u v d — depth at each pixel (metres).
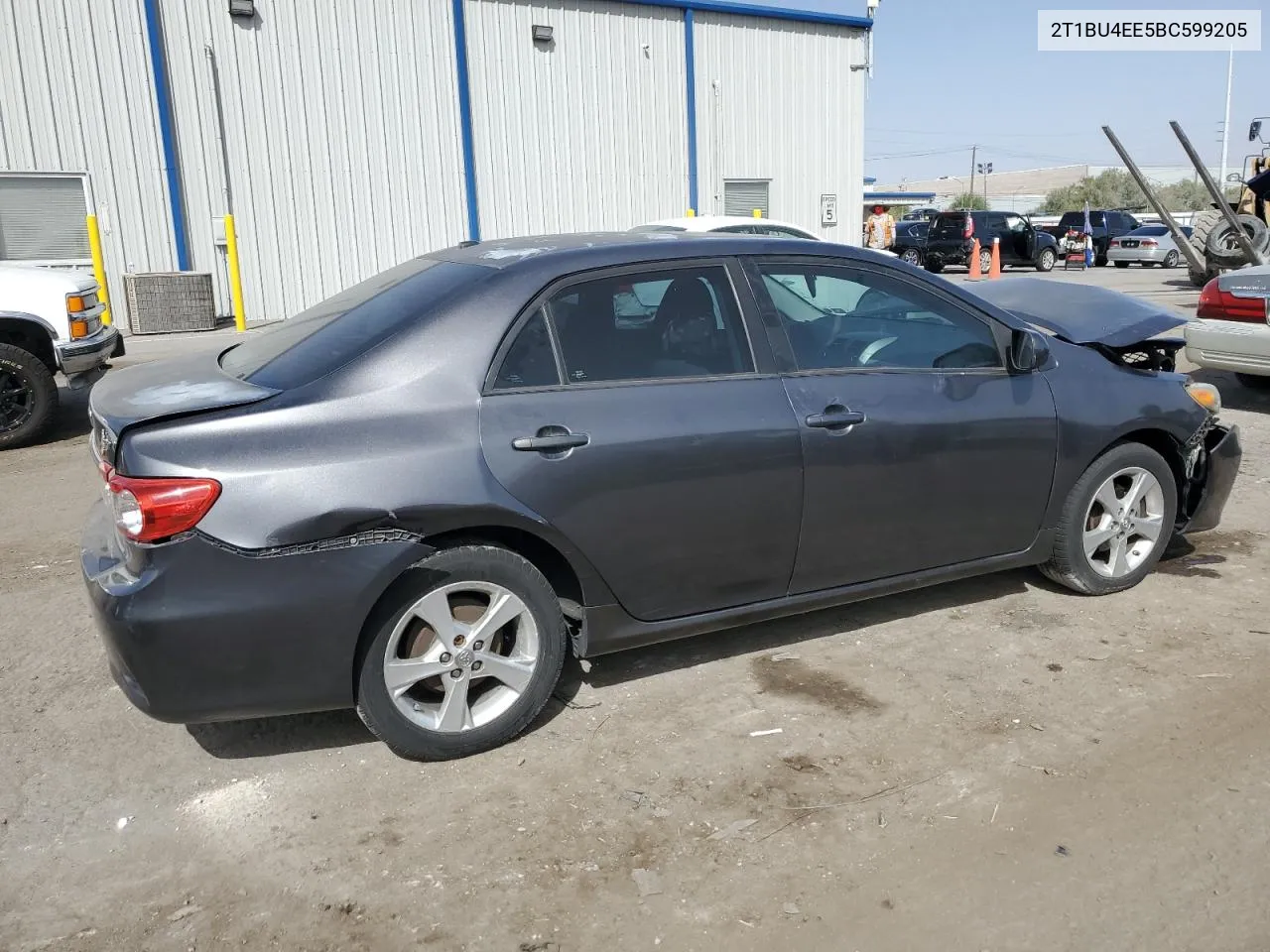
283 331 3.83
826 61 21.88
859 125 22.69
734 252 3.77
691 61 20.12
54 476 7.15
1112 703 3.65
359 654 3.20
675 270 3.64
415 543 3.15
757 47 20.92
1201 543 5.30
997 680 3.84
